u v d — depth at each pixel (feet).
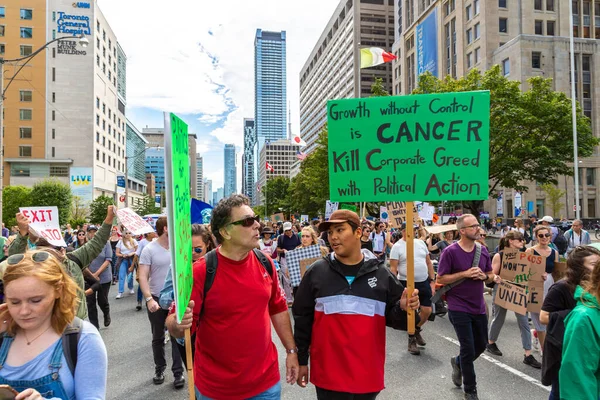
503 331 23.81
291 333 9.68
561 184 161.89
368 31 324.80
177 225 6.48
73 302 6.52
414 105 10.41
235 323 8.21
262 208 347.56
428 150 10.36
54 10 212.23
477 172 10.15
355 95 319.68
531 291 17.98
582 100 158.51
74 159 213.87
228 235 8.38
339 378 8.92
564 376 7.46
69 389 6.14
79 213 196.03
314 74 453.99
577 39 156.66
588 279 8.61
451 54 191.83
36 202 171.63
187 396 15.35
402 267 21.44
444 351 20.27
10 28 208.33
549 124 67.51
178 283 6.32
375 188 10.59
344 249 9.24
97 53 224.94
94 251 14.38
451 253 15.02
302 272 22.21
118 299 36.24
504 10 168.04
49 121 211.82
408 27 241.96
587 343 7.31
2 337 6.30
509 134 65.98
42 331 6.31
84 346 6.32
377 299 9.29
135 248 37.50
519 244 19.60
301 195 205.26
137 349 21.43
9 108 208.54
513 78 154.61
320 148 122.72
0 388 5.33
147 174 405.39
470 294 14.58
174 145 6.42
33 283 5.98
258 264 9.07
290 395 15.31
